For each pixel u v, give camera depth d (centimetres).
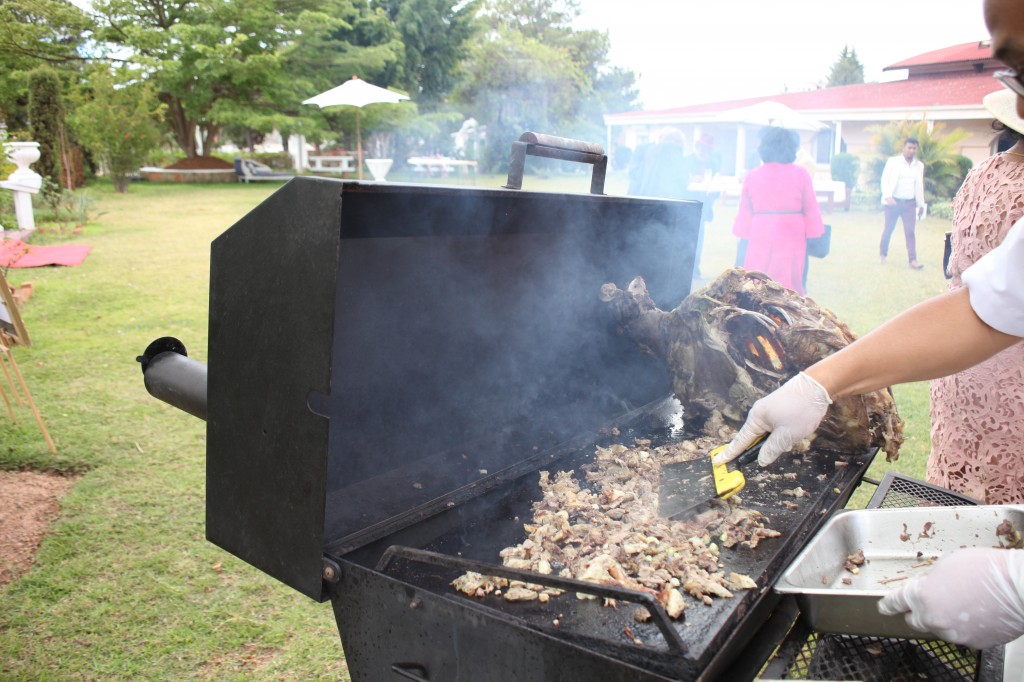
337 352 152
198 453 398
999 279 116
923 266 1001
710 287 212
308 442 125
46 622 256
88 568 289
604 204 194
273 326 127
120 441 411
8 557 294
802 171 559
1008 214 164
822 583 136
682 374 212
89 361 556
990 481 182
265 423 132
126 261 984
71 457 387
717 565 138
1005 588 101
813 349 188
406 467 173
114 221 1393
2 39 2252
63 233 1199
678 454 197
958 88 2278
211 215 1511
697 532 153
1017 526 145
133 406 466
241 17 2472
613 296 225
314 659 243
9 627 253
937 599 106
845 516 149
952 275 187
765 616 123
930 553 146
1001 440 178
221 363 139
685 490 166
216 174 2464
